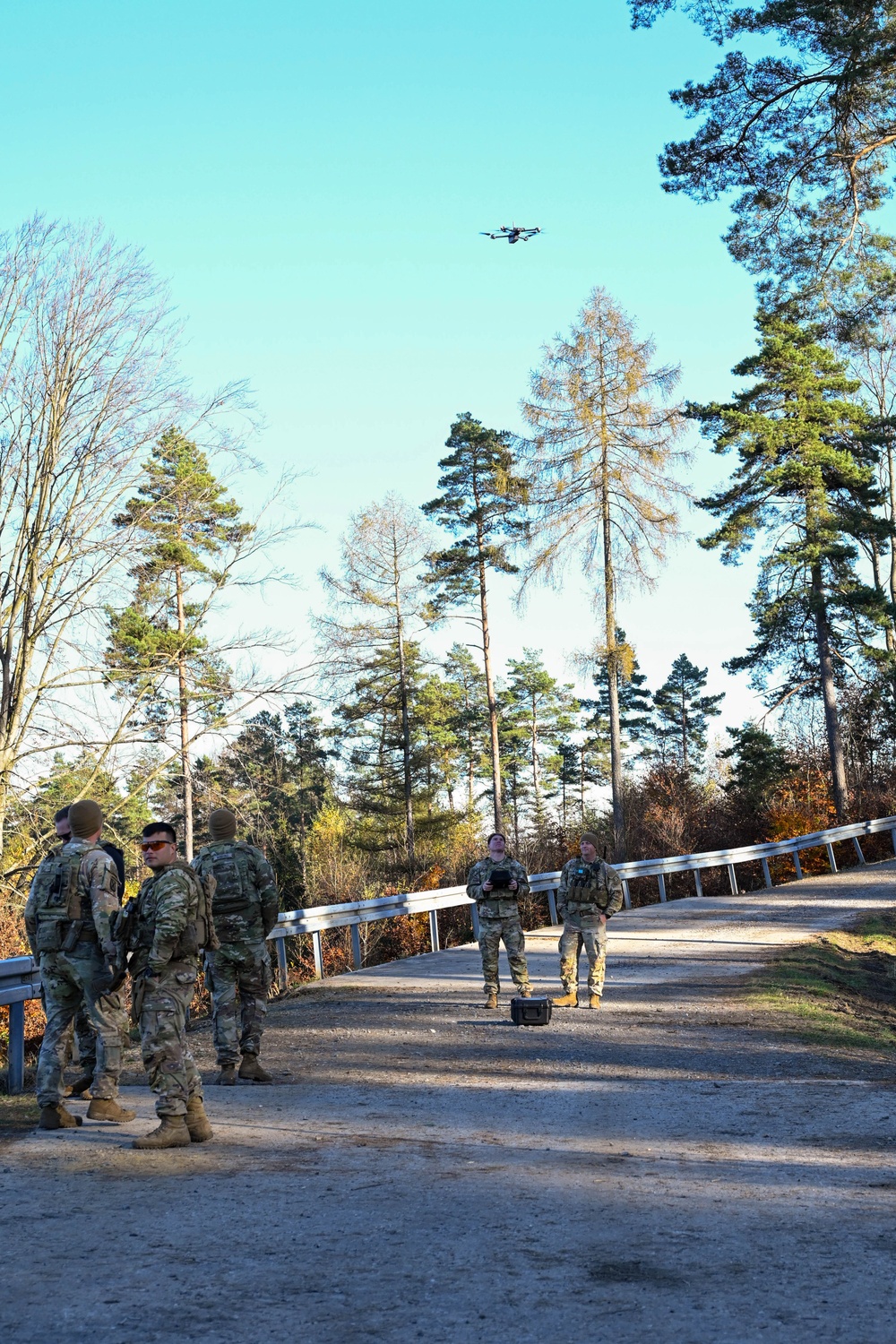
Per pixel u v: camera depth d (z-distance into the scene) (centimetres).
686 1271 468
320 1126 763
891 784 4238
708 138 1966
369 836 5153
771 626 4197
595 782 9456
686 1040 1157
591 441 3919
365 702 4903
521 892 1382
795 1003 1388
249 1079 947
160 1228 524
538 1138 740
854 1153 697
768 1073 994
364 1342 393
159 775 2333
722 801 4547
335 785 5269
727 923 2242
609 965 1748
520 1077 973
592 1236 514
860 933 2042
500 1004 1415
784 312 2230
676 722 9425
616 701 3938
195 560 2541
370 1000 1483
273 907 954
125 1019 780
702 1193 594
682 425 3884
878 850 3806
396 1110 830
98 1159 655
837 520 3997
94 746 2220
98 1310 422
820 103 1912
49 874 761
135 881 2416
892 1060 1080
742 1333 402
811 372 4066
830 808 4066
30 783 2169
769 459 4000
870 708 4462
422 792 5188
